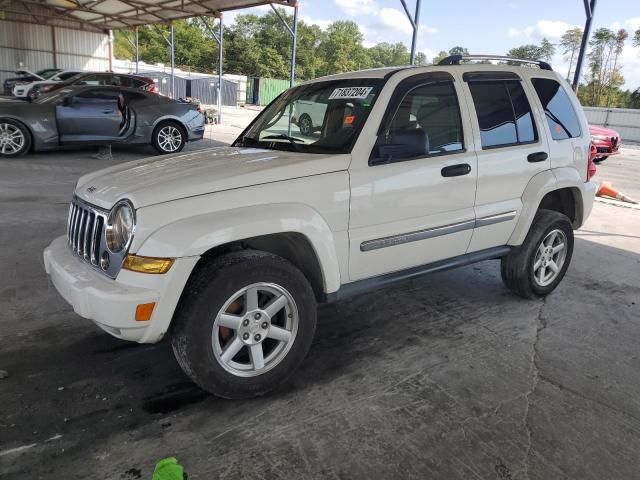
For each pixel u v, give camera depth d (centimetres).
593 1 977
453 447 247
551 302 440
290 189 279
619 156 1956
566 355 345
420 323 388
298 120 357
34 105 998
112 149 1206
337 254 301
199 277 258
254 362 276
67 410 266
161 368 311
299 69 8144
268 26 8156
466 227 362
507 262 426
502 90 388
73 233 301
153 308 243
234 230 255
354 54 9856
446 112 351
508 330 381
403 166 321
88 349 329
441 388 298
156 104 1121
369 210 308
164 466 204
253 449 241
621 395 298
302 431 255
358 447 244
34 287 415
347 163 301
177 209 252
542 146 407
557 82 437
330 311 407
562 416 275
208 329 257
